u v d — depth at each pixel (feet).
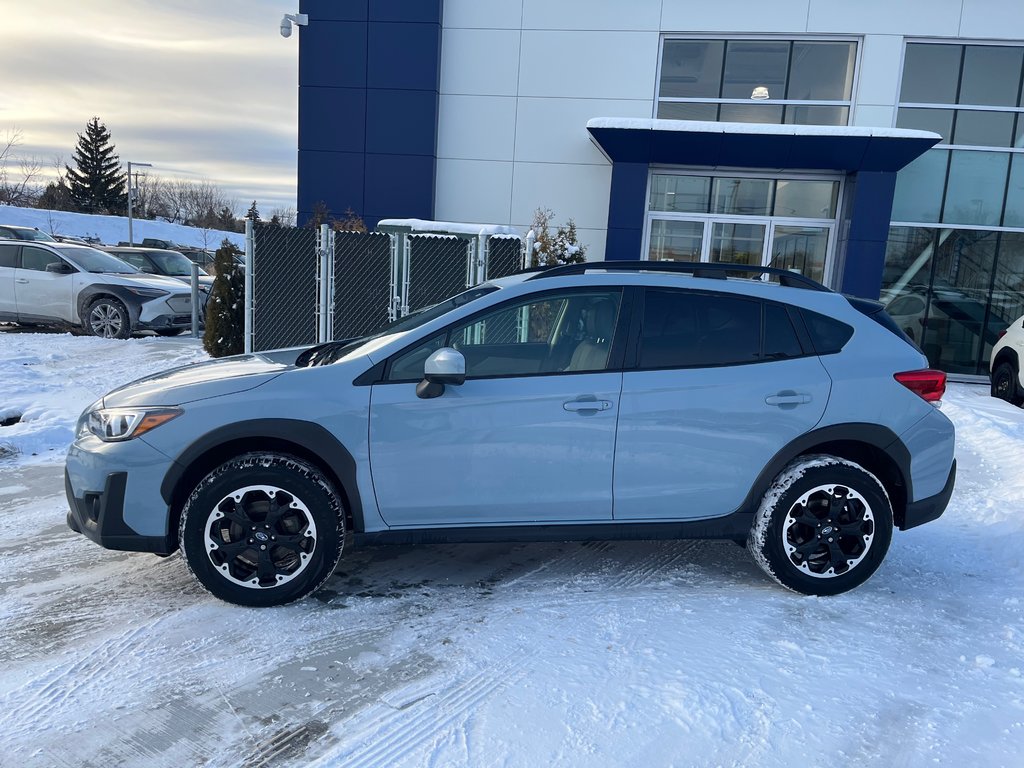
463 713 9.42
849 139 34.14
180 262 60.13
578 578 13.73
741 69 39.24
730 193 39.78
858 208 36.58
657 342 12.78
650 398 12.44
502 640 11.32
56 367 32.71
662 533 12.86
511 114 40.19
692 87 39.55
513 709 9.49
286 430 11.84
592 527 12.72
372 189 40.55
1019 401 33.06
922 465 13.00
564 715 9.36
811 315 13.20
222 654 10.81
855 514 12.85
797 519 12.80
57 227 193.67
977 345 39.81
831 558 12.88
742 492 12.82
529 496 12.44
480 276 29.40
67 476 12.36
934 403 13.09
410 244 31.04
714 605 12.62
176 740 8.86
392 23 39.11
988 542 15.98
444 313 12.92
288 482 11.80
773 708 9.57
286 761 8.49
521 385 12.34
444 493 12.28
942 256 39.52
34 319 43.06
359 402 12.03
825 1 37.86
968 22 37.35
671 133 35.04
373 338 13.89
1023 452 22.59
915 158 35.63
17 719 9.20
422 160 40.14
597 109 39.75
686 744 8.82
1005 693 10.05
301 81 39.88
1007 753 8.79
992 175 38.78
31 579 13.32
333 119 40.09
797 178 39.29
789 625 11.90
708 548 15.43
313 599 12.62
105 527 11.78
